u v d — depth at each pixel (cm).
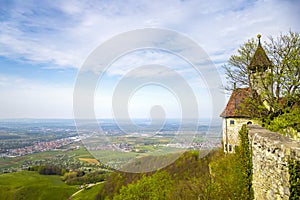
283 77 1555
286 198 401
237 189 882
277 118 1356
